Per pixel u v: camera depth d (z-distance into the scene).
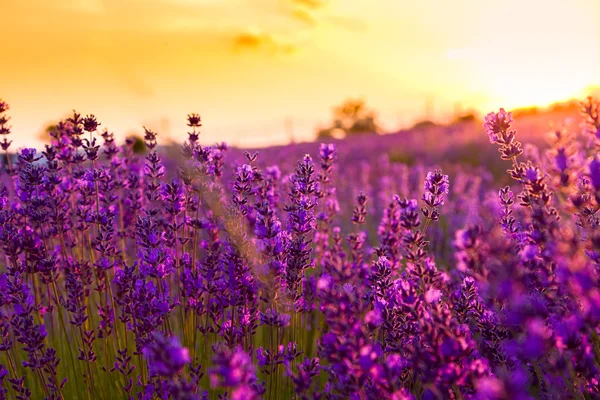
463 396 2.02
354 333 1.82
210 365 3.24
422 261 2.61
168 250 3.27
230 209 2.94
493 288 1.77
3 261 3.91
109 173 3.80
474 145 16.05
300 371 2.23
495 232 1.76
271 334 2.72
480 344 2.43
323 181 4.18
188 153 3.04
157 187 3.64
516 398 1.49
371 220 6.52
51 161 3.34
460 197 7.58
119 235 3.88
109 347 3.47
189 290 3.00
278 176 4.20
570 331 1.78
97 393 3.20
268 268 2.67
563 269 1.81
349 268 2.05
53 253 3.50
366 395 2.03
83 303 3.24
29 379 3.40
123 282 3.04
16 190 3.55
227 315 3.12
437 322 1.93
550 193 2.18
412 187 8.84
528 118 19.11
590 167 2.00
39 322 3.30
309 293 3.32
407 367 2.38
